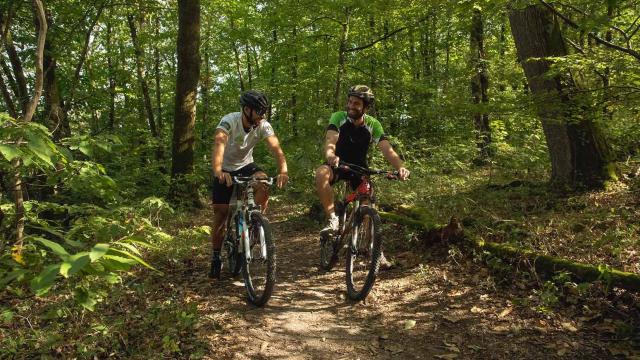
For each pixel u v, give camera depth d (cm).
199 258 559
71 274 100
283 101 1497
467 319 360
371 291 436
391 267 494
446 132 1107
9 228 255
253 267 455
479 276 437
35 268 143
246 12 1664
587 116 555
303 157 791
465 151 1020
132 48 1411
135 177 898
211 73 2011
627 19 559
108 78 1241
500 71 1066
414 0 986
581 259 436
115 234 267
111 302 387
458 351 316
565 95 547
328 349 330
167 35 1423
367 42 1314
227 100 2053
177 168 965
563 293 374
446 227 519
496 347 316
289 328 362
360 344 337
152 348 325
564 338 316
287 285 467
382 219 661
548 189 691
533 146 881
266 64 1756
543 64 674
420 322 365
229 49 2058
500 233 521
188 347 325
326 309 402
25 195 349
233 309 397
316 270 520
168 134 1750
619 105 534
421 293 420
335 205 470
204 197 1099
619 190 634
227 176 402
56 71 878
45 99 777
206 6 1644
